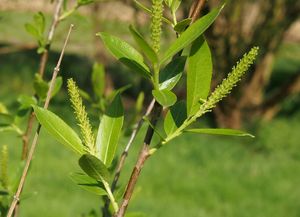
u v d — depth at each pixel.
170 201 9.75
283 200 10.07
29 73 16.41
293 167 11.61
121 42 1.52
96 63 2.80
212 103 1.49
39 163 10.34
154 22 1.42
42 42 2.44
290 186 10.62
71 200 9.03
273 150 12.82
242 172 11.21
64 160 10.62
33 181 9.60
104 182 1.48
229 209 9.70
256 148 12.98
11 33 15.79
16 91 15.61
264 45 12.47
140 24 10.59
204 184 10.34
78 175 1.52
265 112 14.28
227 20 11.71
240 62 1.46
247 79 13.98
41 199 8.96
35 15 2.43
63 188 9.45
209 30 11.54
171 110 1.53
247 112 14.07
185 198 9.95
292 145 12.93
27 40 15.77
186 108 1.54
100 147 1.57
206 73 1.50
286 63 20.03
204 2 1.52
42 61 2.46
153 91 1.41
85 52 16.59
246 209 9.77
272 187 10.46
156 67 1.45
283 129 13.44
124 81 15.84
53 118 1.54
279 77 19.08
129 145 1.85
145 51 1.42
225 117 13.77
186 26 1.49
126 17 11.25
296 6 12.36
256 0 12.41
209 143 12.52
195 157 11.69
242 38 11.79
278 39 12.75
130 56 1.51
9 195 1.97
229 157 11.96
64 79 16.39
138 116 2.79
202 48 1.49
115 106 1.59
